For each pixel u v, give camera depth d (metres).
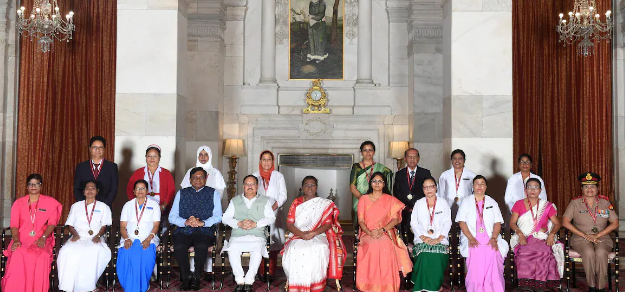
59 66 10.59
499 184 7.67
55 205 6.19
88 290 6.03
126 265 6.12
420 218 6.33
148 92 7.84
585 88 10.35
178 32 7.95
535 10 10.69
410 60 12.05
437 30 11.70
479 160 7.68
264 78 12.34
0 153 10.39
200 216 6.49
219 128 11.96
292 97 12.35
